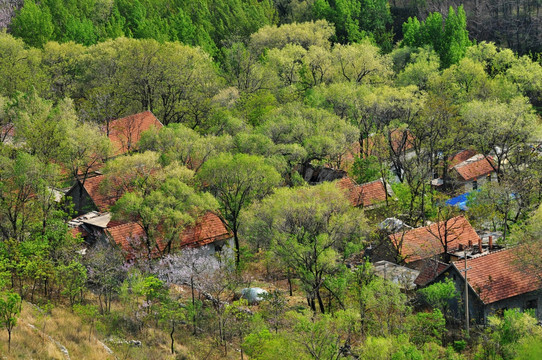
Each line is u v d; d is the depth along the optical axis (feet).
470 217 269.44
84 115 332.19
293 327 153.07
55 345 149.69
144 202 216.13
